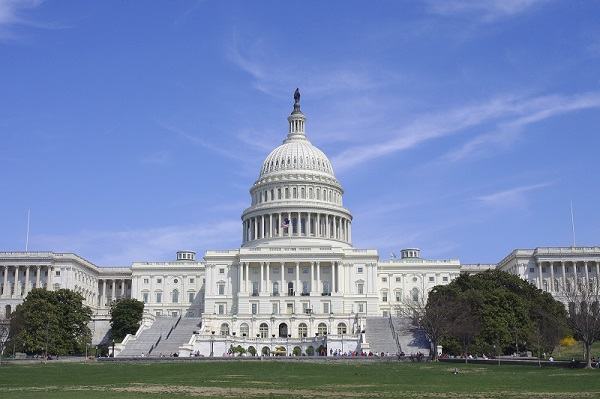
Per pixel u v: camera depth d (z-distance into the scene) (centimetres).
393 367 10200
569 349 14675
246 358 12638
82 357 14262
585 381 7081
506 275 15800
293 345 15725
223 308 19538
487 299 14088
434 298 14338
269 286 19400
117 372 9281
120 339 16862
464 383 7006
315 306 19025
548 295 15775
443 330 13012
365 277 19612
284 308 19050
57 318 15012
